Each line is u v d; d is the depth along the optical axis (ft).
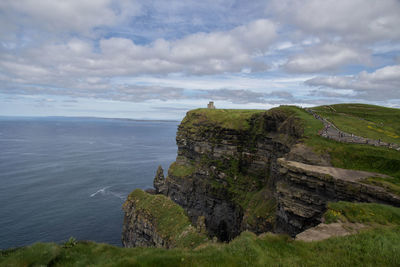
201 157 293.84
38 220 249.34
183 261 38.68
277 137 205.26
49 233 226.17
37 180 386.32
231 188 242.99
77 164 520.42
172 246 144.56
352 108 253.65
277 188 123.13
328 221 64.64
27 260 46.73
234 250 42.29
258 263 38.22
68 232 230.07
